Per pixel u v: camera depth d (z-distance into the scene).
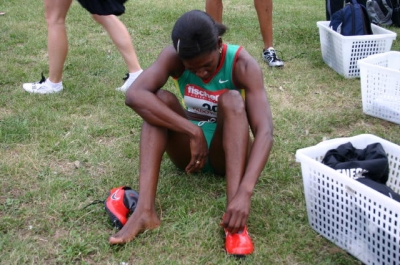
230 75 2.73
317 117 4.02
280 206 2.85
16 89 4.47
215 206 2.81
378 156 2.62
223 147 2.55
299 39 6.12
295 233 2.60
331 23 5.09
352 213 2.37
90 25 6.59
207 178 3.09
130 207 2.65
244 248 2.42
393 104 3.95
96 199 2.89
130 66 4.41
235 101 2.55
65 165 3.28
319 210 2.58
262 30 5.22
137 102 2.63
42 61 5.25
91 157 3.37
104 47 5.75
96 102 4.24
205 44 2.40
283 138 3.69
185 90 2.87
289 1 8.45
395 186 2.77
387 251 2.22
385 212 2.18
